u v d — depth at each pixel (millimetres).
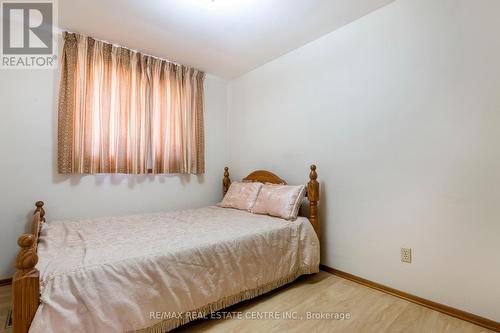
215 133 3709
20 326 1097
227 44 2771
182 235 1912
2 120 2258
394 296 2043
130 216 2604
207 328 1627
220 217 2564
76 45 2518
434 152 1872
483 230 1661
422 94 1935
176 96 3195
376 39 2211
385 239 2137
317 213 2533
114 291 1322
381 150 2168
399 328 1626
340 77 2475
